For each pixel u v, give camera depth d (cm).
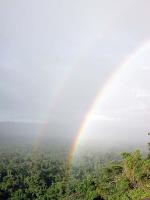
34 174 9462
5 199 7969
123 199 4147
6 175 9569
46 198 7438
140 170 4469
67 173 11062
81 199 5600
